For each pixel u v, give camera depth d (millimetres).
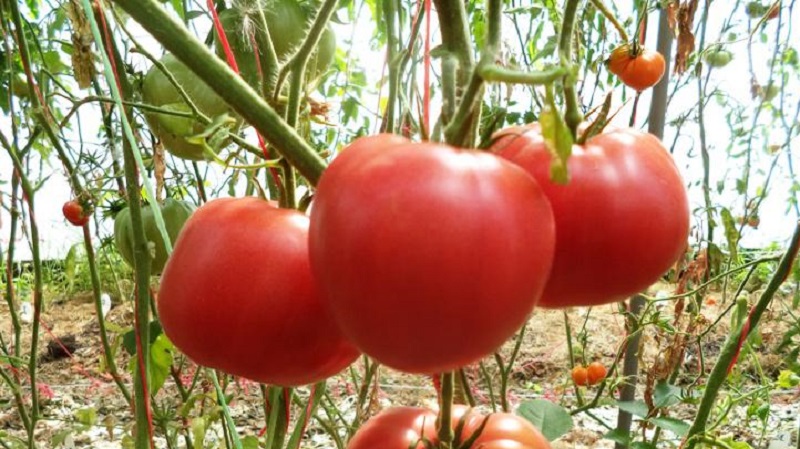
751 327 826
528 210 349
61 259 3590
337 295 351
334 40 882
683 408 2332
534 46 1644
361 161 355
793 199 1973
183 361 1507
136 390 837
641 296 1489
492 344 356
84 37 927
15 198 1368
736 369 2021
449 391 500
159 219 661
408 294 334
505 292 341
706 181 1648
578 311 3197
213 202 467
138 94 965
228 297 425
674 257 415
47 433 2162
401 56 575
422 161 345
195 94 840
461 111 367
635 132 433
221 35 639
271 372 447
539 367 2646
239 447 764
